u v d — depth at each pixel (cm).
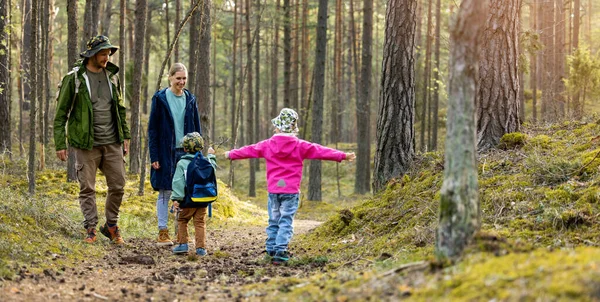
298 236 812
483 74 686
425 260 354
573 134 655
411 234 524
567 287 238
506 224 493
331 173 3052
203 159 584
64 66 3531
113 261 534
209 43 1230
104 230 628
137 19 1237
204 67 1219
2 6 1460
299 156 545
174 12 2819
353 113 4122
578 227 452
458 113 335
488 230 481
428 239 492
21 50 1747
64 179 1112
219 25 2517
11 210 557
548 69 2020
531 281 257
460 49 332
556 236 446
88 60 589
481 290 263
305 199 1895
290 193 543
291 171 545
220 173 3042
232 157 554
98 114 595
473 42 331
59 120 575
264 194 2481
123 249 603
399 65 777
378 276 339
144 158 1063
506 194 543
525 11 2534
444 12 2366
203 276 470
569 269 260
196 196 573
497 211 523
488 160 641
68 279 431
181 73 635
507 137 662
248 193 2503
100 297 377
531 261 286
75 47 1054
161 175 630
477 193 338
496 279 269
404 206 640
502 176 587
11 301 346
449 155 338
